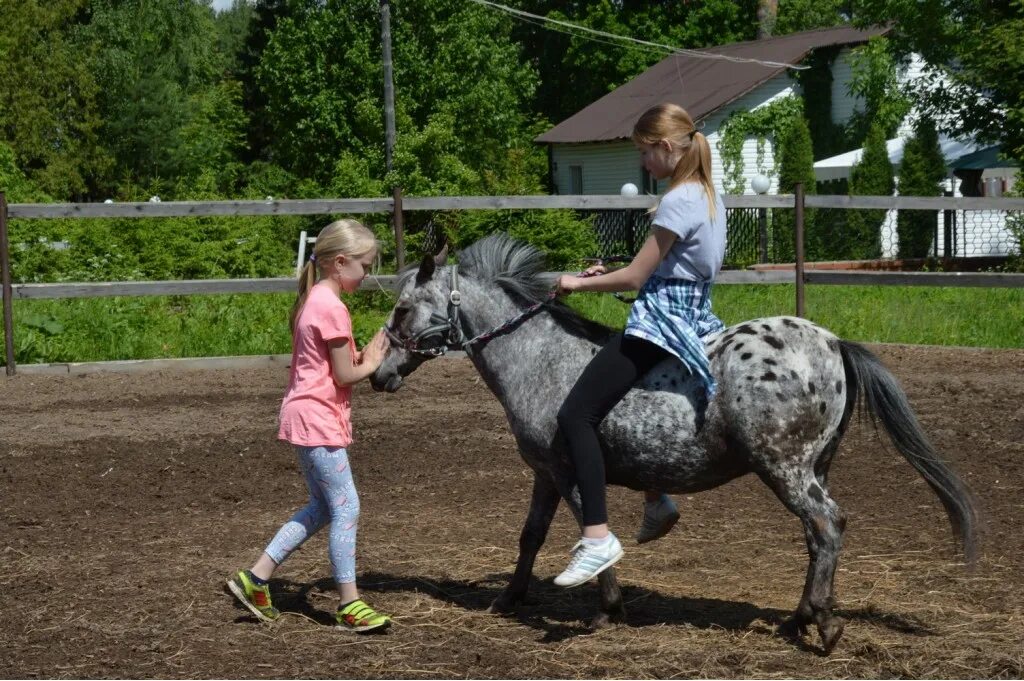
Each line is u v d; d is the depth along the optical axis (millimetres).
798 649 4430
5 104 36125
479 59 33281
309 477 4746
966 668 4191
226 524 6504
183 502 6988
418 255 13336
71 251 18609
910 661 4266
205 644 4582
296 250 22125
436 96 32344
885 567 5508
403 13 32094
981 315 13500
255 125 43344
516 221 17062
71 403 9859
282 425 4730
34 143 36406
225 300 13500
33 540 6172
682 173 4367
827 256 24828
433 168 25375
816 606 4273
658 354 4391
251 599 4809
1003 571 5395
